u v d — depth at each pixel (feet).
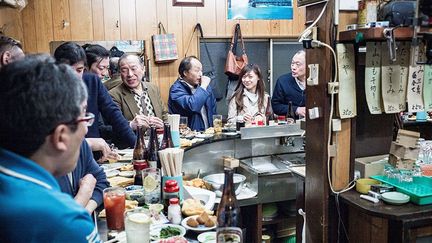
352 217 6.43
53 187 3.05
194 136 10.44
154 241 4.55
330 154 6.37
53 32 13.48
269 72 16.07
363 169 6.63
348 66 6.18
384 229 5.79
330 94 6.22
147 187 5.65
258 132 10.34
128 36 14.23
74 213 2.97
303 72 13.32
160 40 14.44
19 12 12.00
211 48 15.30
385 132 7.16
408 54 6.19
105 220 5.22
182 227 4.90
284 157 11.36
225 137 10.28
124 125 8.63
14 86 2.81
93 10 13.80
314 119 6.59
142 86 11.98
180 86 12.78
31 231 2.83
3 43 6.76
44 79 2.85
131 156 8.28
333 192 6.40
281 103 13.84
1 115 2.81
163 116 11.64
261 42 15.89
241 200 9.86
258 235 10.30
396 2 5.75
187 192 6.19
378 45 6.07
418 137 6.17
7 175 2.89
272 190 10.22
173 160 5.70
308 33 6.30
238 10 15.26
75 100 2.99
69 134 3.03
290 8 15.87
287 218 10.91
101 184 5.63
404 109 6.32
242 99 12.82
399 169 6.25
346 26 6.19
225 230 4.09
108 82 12.25
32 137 2.87
